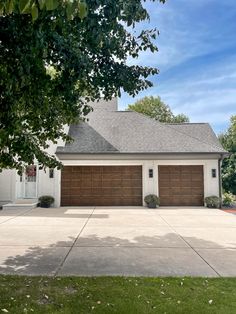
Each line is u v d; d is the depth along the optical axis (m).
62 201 16.67
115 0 4.15
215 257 6.60
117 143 17.33
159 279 5.11
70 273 5.46
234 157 23.16
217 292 4.55
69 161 16.73
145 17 4.46
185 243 7.93
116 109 20.30
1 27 3.50
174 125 20.70
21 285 4.82
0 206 16.02
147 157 16.67
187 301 4.24
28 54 3.63
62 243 7.86
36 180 16.84
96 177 16.83
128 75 5.15
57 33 4.06
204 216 13.07
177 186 16.88
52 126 5.91
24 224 10.84
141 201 16.73
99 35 4.30
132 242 8.02
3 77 3.64
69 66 4.33
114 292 4.55
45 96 4.81
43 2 1.88
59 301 4.25
